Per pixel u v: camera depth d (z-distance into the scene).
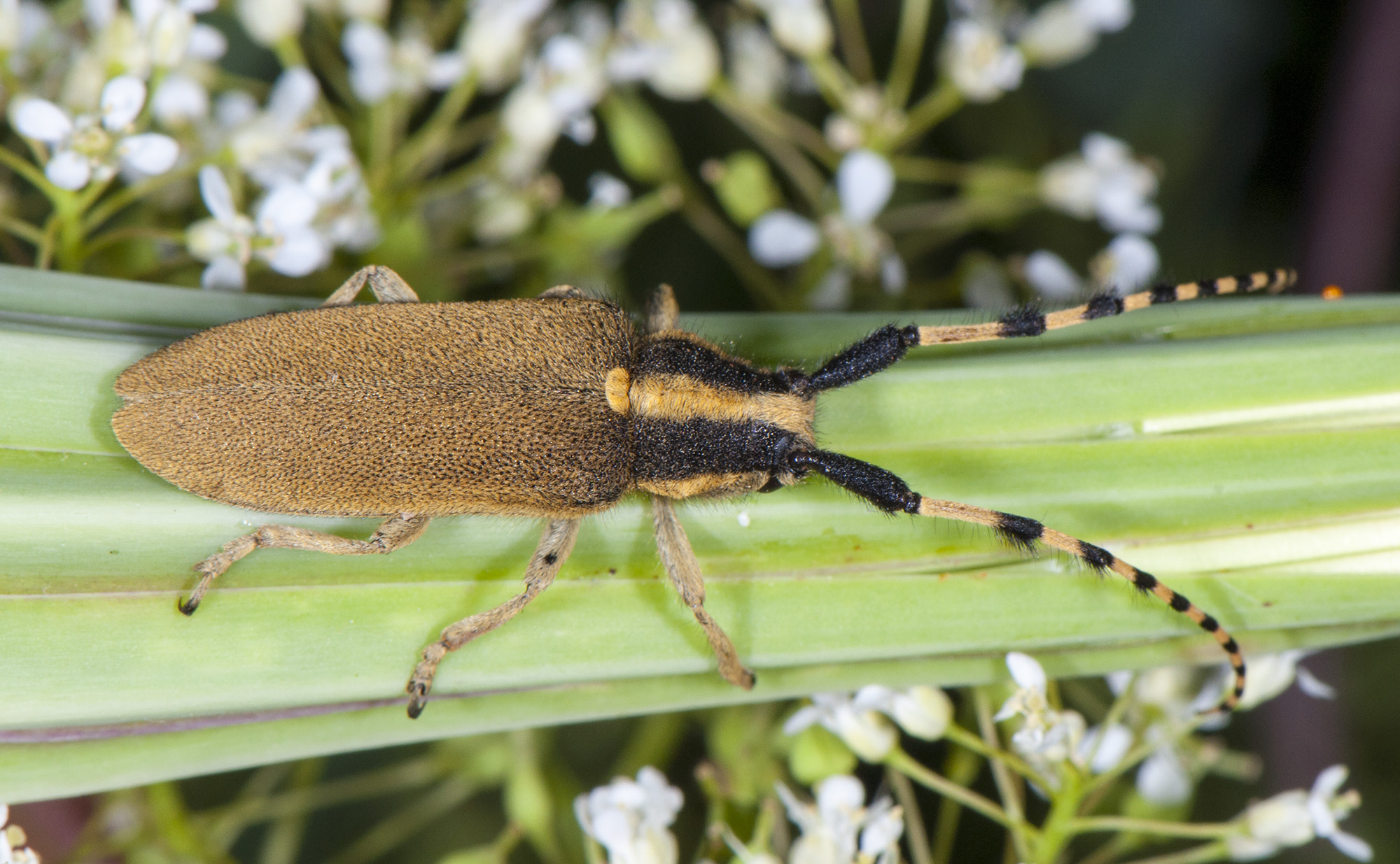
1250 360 0.14
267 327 0.13
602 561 0.13
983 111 0.16
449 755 0.14
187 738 0.13
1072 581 0.13
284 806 0.14
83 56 0.14
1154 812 0.14
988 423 0.14
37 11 0.14
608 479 0.14
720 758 0.14
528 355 0.14
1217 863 0.15
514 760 0.14
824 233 0.15
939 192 0.16
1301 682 0.14
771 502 0.14
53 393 0.13
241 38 0.15
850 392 0.14
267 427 0.13
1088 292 0.14
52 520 0.13
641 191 0.16
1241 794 0.15
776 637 0.13
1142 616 0.13
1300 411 0.13
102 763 0.13
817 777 0.14
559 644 0.13
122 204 0.14
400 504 0.13
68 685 0.13
